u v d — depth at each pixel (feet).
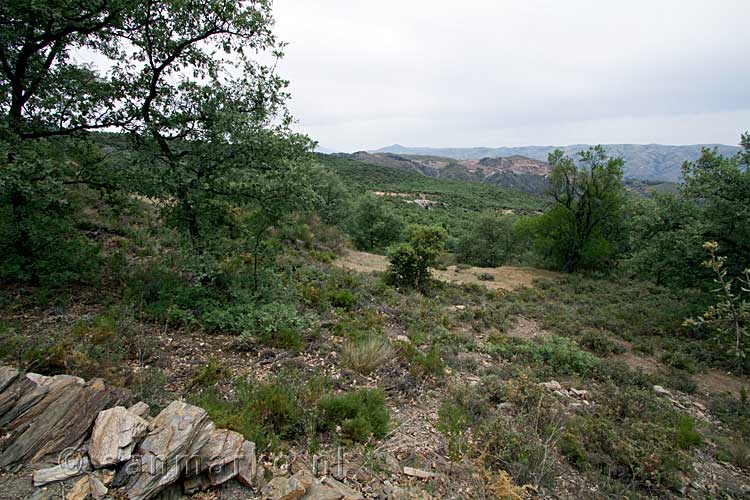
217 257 21.07
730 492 11.71
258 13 19.77
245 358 15.01
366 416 11.25
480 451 10.94
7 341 11.45
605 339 26.50
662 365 24.49
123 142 20.24
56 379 8.61
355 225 74.90
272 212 20.21
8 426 7.39
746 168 28.55
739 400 19.54
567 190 58.80
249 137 19.69
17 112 18.01
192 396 10.84
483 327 27.78
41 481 6.56
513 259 70.90
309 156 22.57
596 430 13.35
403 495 8.66
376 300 28.12
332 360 16.14
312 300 24.03
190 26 19.44
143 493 6.66
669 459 11.89
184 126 19.95
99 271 20.30
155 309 17.02
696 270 30.76
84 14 17.63
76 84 18.65
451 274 52.49
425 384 15.52
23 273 16.78
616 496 10.46
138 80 19.54
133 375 11.31
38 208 17.17
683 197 33.73
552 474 10.84
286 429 10.25
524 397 14.79
